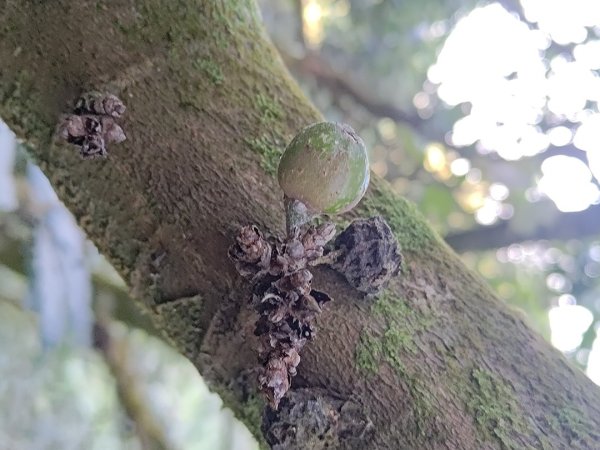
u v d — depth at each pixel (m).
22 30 0.14
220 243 0.14
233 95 0.14
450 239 0.38
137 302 0.14
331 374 0.13
